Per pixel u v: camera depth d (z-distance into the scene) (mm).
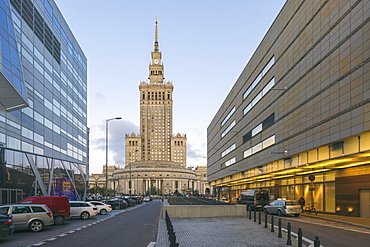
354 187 26906
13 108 31594
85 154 66250
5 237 16047
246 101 53688
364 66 20750
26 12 36438
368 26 20406
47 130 43094
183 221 24531
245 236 16125
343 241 14570
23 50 35406
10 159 32469
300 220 25312
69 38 54969
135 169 198000
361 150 21578
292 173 39562
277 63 37656
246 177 55000
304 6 30094
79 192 60188
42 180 41281
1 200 30344
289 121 33562
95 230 19828
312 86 28203
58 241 15344
